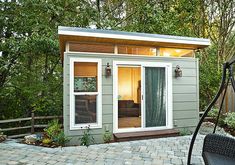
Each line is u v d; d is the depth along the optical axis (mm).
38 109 8281
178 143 5824
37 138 6094
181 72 7137
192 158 4660
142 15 11703
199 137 6461
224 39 11688
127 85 7082
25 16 8562
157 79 6910
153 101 6844
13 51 8609
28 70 9477
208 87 9938
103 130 6320
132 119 6992
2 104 8812
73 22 9469
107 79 6398
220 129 7508
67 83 6035
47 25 8844
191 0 11812
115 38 6152
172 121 7023
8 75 9367
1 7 8852
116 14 13375
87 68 6242
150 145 5645
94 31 5953
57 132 6172
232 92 8898
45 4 8695
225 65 2973
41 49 8836
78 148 5418
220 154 3193
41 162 4438
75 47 6418
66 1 9461
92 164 4340
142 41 6543
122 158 4684
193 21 12141
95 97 6301
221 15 11609
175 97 7102
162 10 11867
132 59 6637
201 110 9656
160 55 7195
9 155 4867
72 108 6047
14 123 8289
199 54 11297
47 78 9875
